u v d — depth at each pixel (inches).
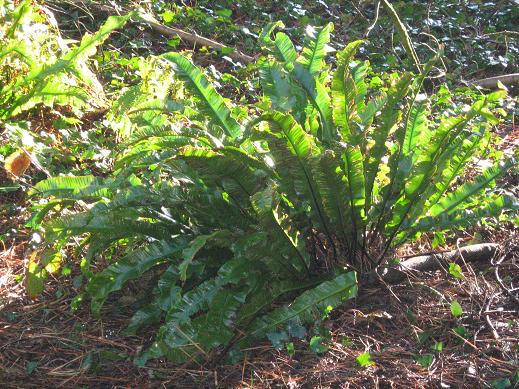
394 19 73.8
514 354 59.6
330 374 57.6
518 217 73.9
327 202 62.3
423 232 70.5
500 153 86.2
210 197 61.5
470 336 61.5
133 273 59.8
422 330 62.5
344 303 65.2
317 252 66.6
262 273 61.2
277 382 57.2
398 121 62.5
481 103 61.4
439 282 68.2
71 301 66.4
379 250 67.9
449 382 57.0
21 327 63.2
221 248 63.0
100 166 81.8
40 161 81.0
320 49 69.4
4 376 58.1
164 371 58.5
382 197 65.5
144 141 64.2
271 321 59.4
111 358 59.7
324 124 67.1
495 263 70.8
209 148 62.8
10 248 73.0
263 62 69.7
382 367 58.2
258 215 57.0
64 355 60.5
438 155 62.6
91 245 63.0
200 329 56.9
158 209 62.4
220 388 56.8
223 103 65.4
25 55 85.6
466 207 69.9
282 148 59.1
